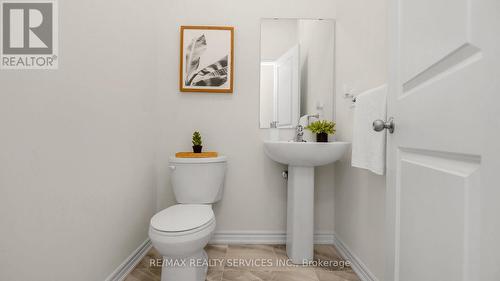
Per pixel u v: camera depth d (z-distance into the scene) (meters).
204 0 2.07
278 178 2.10
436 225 0.69
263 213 2.10
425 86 0.74
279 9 2.09
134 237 1.70
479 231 0.55
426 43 0.74
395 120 0.92
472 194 0.57
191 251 1.32
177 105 2.07
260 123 2.09
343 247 1.87
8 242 0.86
